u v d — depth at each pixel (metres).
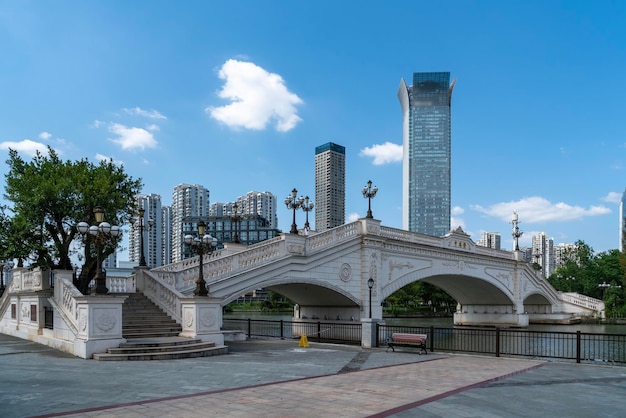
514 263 59.53
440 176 160.38
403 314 95.00
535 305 74.56
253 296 131.38
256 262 27.97
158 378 12.97
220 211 155.38
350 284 34.34
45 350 18.88
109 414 9.05
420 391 11.66
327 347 22.41
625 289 81.69
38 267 23.66
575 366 16.94
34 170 24.55
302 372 14.37
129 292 24.95
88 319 16.94
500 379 13.77
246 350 20.58
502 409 9.98
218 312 20.80
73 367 14.83
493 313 62.69
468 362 17.73
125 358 16.47
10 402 10.02
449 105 164.88
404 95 167.88
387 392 11.45
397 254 38.88
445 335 43.12
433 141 162.62
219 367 15.12
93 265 25.47
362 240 35.53
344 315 36.59
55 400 10.22
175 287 24.28
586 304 77.88
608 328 63.41
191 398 10.47
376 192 36.81
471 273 49.22
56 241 24.08
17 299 25.59
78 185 23.77
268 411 9.39
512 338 44.22
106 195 24.34
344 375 13.96
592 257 105.25
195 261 30.72
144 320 21.53
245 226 139.12
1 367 14.77
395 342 21.06
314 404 10.03
